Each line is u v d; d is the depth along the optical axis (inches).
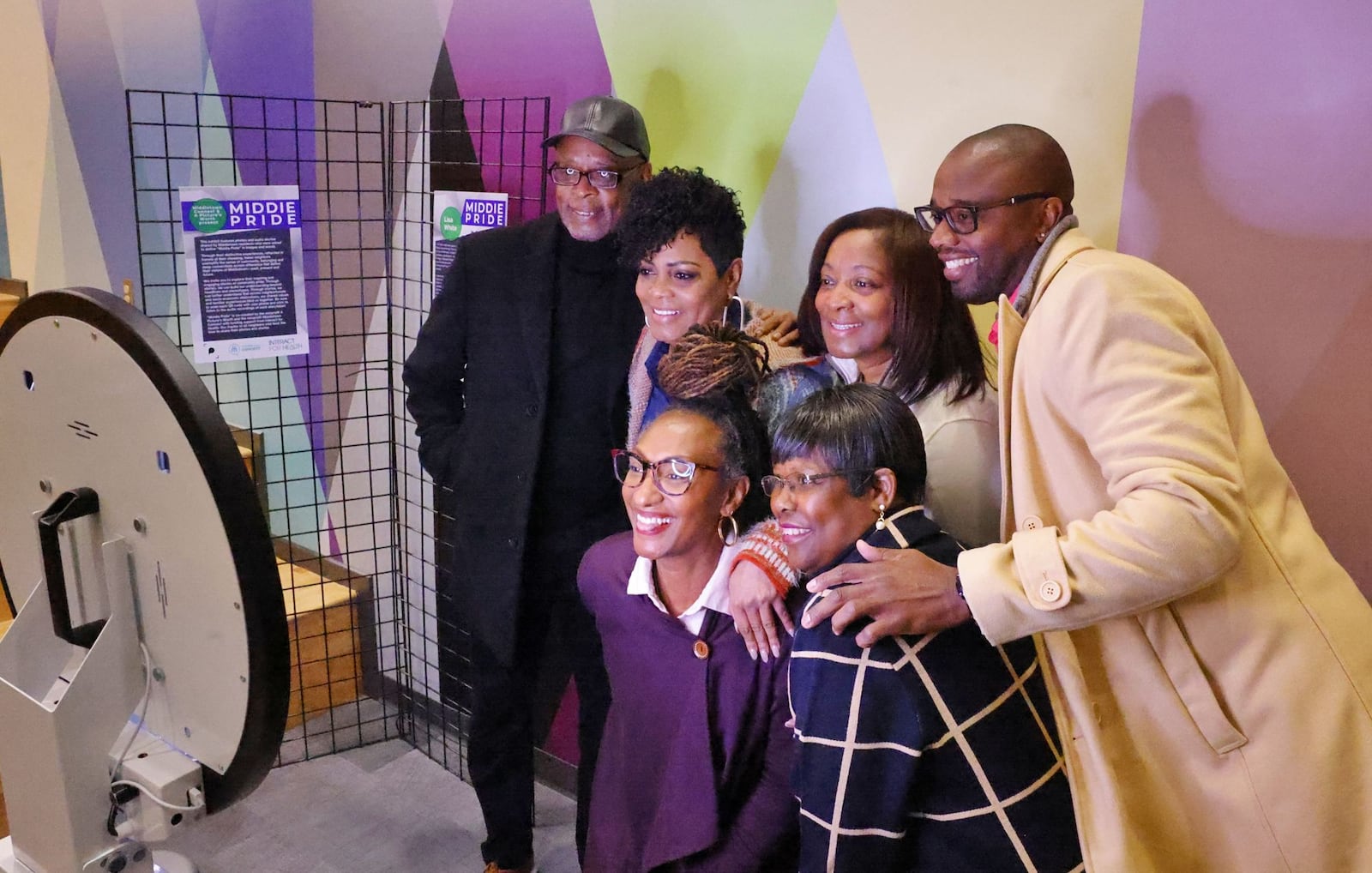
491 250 78.5
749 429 58.9
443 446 82.0
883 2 66.2
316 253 112.4
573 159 71.9
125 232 132.2
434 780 104.7
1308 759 42.7
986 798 44.6
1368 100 50.1
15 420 45.4
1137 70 56.9
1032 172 49.0
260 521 38.1
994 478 58.8
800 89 71.5
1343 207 51.5
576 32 84.3
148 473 39.7
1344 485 53.7
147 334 38.2
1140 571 39.9
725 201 67.2
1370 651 44.3
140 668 44.2
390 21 99.0
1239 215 54.7
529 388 76.0
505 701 83.6
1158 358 41.3
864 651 44.2
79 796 44.1
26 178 145.6
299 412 119.9
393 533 111.9
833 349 63.0
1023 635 43.0
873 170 68.5
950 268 52.4
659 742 59.9
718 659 56.9
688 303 67.5
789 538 49.5
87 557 44.0
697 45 76.7
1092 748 45.1
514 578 77.2
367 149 104.0
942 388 59.0
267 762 41.6
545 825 96.1
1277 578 43.4
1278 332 54.5
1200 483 39.3
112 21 126.8
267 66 111.8
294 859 91.2
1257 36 52.7
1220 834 44.7
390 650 116.3
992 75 62.2
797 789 48.1
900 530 47.1
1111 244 59.4
